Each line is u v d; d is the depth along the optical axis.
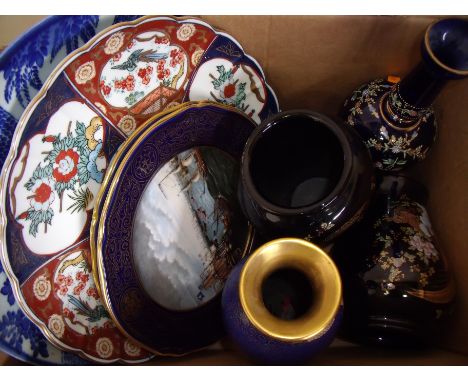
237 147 0.67
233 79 0.67
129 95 0.58
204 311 0.65
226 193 0.67
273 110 0.72
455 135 0.61
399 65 0.67
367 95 0.62
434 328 0.56
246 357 0.52
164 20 0.58
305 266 0.49
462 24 0.49
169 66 0.61
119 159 0.53
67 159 0.53
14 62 0.50
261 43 0.66
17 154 0.47
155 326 0.58
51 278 0.52
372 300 0.56
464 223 0.58
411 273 0.55
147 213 0.58
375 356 0.54
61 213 0.53
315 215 0.51
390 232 0.58
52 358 0.52
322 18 0.61
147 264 0.58
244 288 0.48
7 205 0.47
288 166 0.59
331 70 0.68
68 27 0.54
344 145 0.51
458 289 0.59
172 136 0.59
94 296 0.57
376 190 0.61
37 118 0.49
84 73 0.53
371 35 0.63
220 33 0.63
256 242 0.71
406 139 0.60
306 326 0.46
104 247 0.52
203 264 0.65
